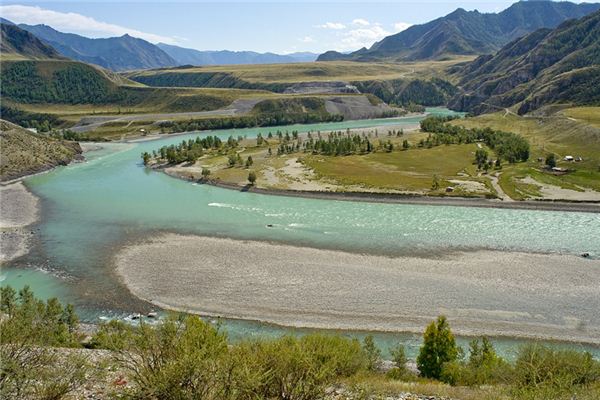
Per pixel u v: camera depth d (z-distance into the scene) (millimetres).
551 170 113438
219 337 22828
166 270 59719
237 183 111625
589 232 74812
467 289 53500
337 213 87812
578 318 47125
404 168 122562
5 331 22594
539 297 51469
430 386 24891
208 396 16531
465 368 31703
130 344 23031
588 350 41719
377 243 70062
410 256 64312
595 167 112500
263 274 57969
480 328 45562
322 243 70125
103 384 19859
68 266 61875
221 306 50094
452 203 92875
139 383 17484
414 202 94500
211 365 17500
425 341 33125
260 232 75938
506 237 72750
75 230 77750
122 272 59438
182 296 52500
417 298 51438
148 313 48844
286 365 18406
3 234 75312
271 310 49125
